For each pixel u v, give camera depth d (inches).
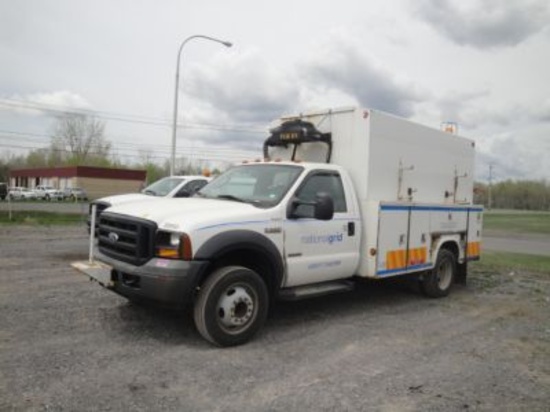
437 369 192.1
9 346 193.6
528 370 195.2
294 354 201.9
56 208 1279.5
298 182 240.8
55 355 186.1
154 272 194.2
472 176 380.2
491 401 164.1
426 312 289.3
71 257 431.8
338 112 285.9
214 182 278.7
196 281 196.5
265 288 217.6
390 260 280.4
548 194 4638.3
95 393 155.3
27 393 152.7
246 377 174.9
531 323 271.7
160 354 193.3
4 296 273.6
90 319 234.7
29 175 2910.9
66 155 3275.1
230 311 205.8
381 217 270.2
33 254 443.8
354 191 272.7
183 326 230.1
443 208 329.7
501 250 728.3
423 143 322.0
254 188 250.5
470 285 393.1
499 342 233.1
